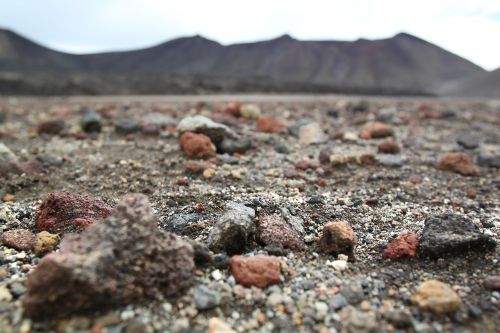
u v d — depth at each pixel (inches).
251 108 31.5
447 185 17.7
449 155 20.1
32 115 37.8
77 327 7.2
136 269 8.0
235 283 8.9
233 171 17.0
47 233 10.7
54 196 11.6
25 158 19.8
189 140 19.7
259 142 23.4
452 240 10.1
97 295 7.4
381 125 27.3
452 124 35.1
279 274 9.1
